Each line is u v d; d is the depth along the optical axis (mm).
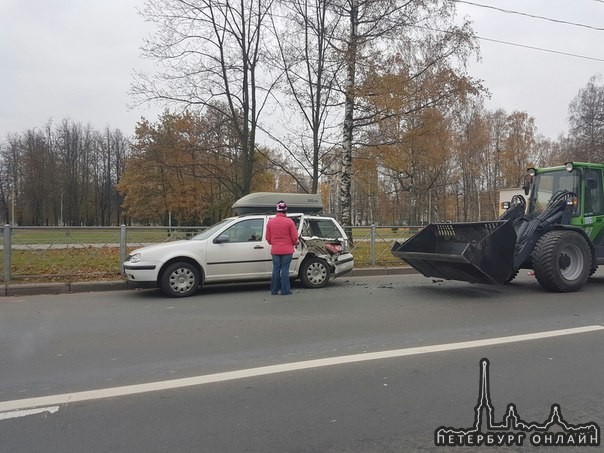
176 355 5141
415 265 9578
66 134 70562
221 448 3102
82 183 70438
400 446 3141
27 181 65062
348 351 5227
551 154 53156
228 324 6566
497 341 5590
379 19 15383
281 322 6656
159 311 7551
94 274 10477
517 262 8914
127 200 46031
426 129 16578
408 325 6441
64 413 3648
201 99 16562
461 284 10352
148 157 19984
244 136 17094
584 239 9227
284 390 4090
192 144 17734
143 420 3520
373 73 15266
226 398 3924
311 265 9883
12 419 3547
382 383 4246
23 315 7332
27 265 10359
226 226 9500
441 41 15867
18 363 4895
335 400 3873
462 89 15820
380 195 44406
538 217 9266
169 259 8859
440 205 48750
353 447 3119
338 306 7805
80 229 10750
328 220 10453
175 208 40625
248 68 16688
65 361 4953
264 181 34406
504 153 49875
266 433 3309
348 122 16656
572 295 8828
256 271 9516
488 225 8594
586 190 10086
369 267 12766
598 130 49438
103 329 6348
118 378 4418
